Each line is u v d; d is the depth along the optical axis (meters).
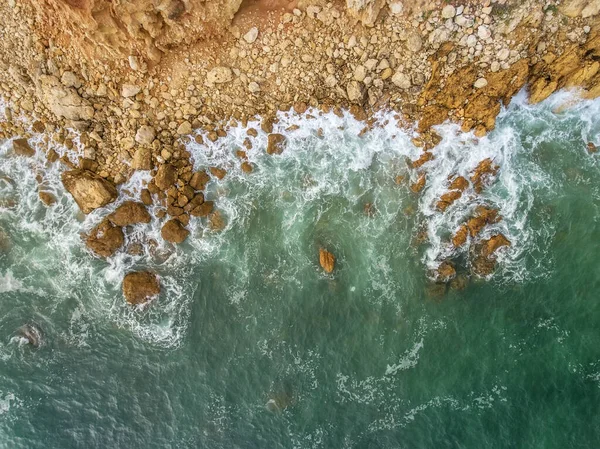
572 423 13.71
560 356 14.11
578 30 12.76
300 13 13.02
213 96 14.25
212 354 14.88
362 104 14.52
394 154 14.86
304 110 14.65
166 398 14.73
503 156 14.47
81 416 14.74
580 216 14.36
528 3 12.37
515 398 14.02
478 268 14.44
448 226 14.58
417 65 13.62
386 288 14.73
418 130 14.62
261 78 14.01
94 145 14.82
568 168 14.52
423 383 14.30
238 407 14.55
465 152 14.49
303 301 14.88
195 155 15.05
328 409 14.39
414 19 12.84
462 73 13.57
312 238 15.08
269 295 15.02
